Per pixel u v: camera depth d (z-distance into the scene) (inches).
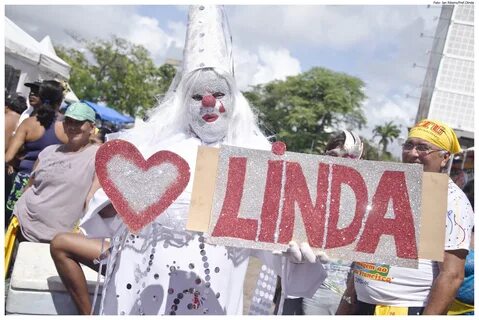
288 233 73.5
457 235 79.5
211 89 80.2
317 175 75.0
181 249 77.2
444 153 88.4
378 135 1827.0
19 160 160.9
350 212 74.2
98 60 1144.2
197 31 85.4
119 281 79.1
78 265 91.7
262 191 74.2
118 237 80.8
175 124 82.9
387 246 73.4
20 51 272.4
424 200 73.8
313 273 77.7
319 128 1802.4
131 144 75.4
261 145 83.8
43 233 127.8
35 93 161.0
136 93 1154.7
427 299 84.2
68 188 127.2
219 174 74.1
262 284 84.2
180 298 76.8
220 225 73.1
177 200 77.4
